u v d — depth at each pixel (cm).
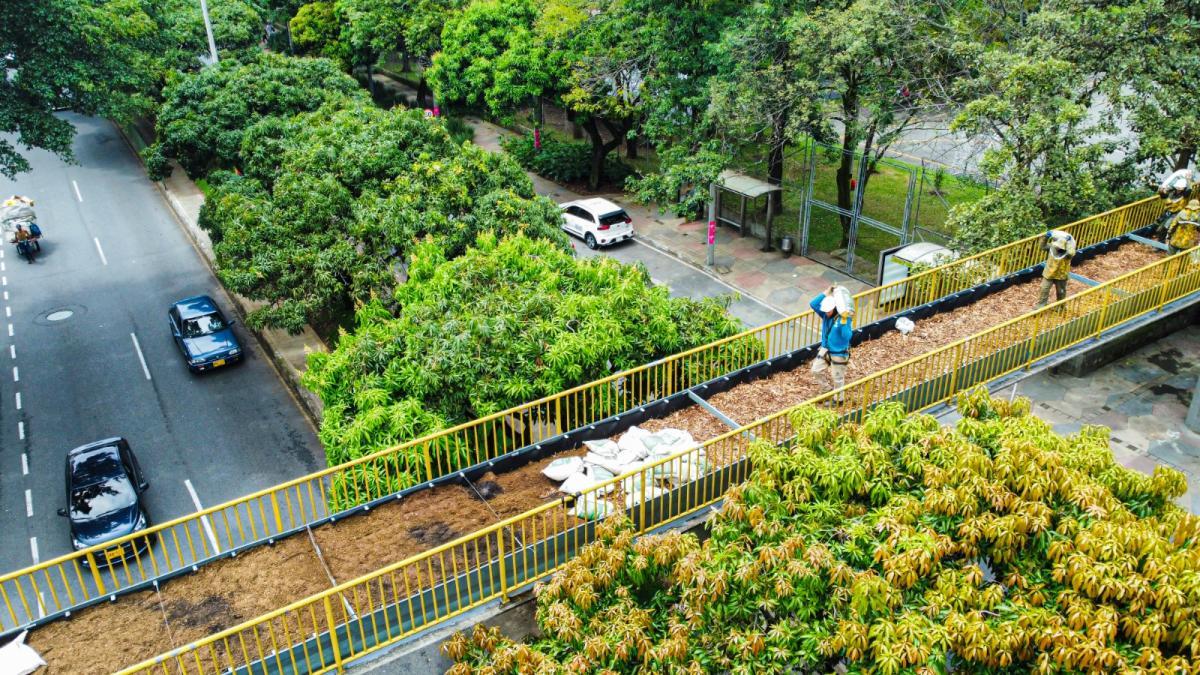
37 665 911
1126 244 2005
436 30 4509
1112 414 1936
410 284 1733
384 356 1497
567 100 3381
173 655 836
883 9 2383
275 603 996
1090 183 1977
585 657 847
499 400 1423
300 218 2095
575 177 3981
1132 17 2066
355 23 4819
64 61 2511
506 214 2008
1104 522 841
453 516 1143
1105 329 1599
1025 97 2011
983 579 888
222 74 3125
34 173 4325
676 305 1659
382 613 958
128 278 3209
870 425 1048
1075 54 2133
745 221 3303
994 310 1705
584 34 3459
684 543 943
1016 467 930
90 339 2781
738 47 2655
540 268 1698
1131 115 2123
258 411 2373
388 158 2150
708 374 1543
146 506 2003
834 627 836
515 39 3603
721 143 2884
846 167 2919
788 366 1500
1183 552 806
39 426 2328
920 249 2548
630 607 903
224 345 2572
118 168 4406
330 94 3052
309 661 912
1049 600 821
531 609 1102
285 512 1945
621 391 1495
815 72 2617
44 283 3180
